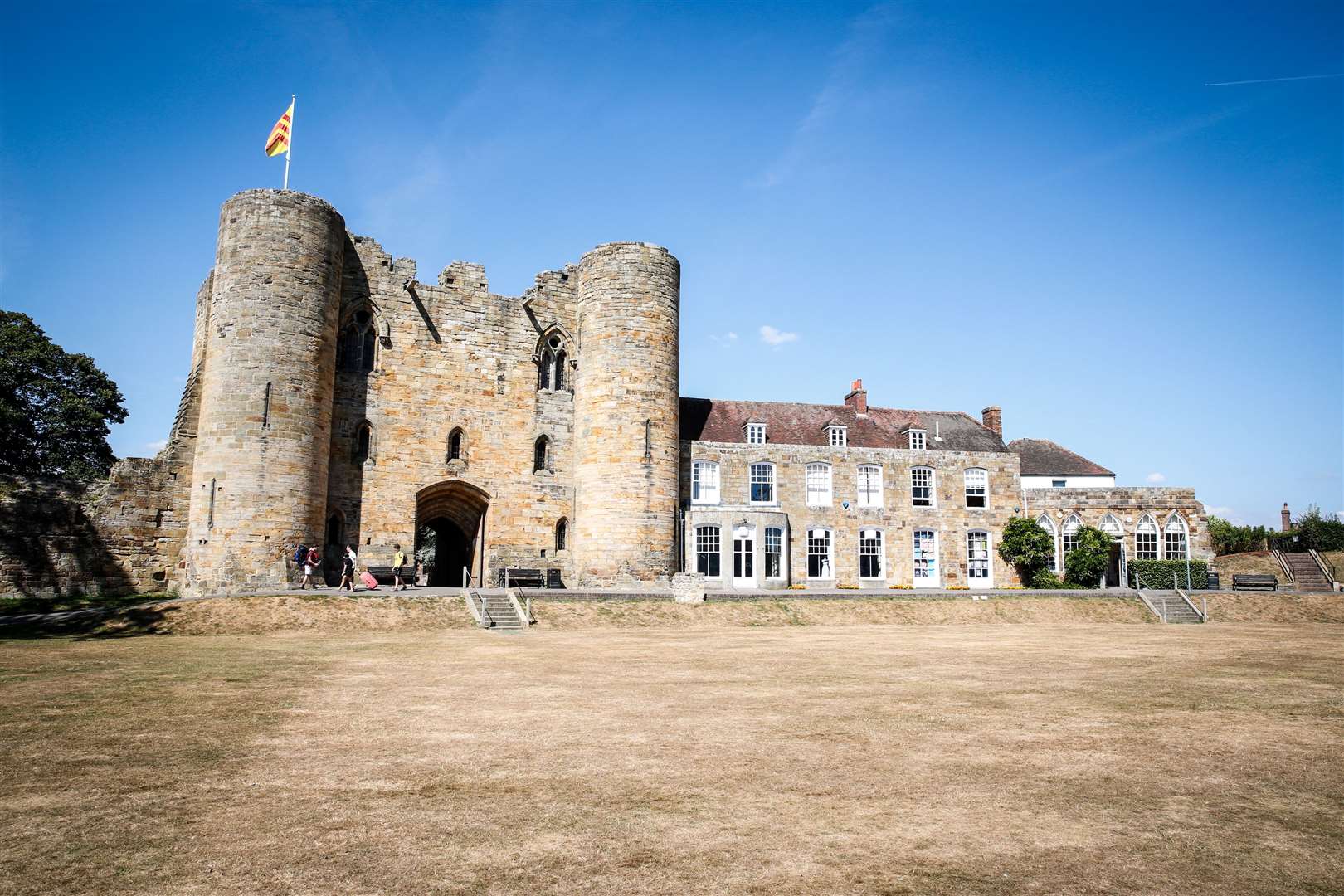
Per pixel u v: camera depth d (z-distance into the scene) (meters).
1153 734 11.20
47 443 39.00
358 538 32.94
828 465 41.38
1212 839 7.33
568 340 37.69
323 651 19.34
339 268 32.72
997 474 43.53
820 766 9.53
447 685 14.68
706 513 38.84
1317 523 52.31
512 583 34.09
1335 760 9.95
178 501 31.20
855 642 22.95
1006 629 27.91
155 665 16.61
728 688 14.68
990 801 8.31
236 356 29.56
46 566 28.86
